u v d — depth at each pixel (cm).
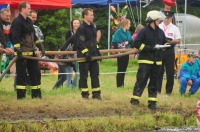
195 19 4928
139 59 2109
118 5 4812
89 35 2212
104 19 6969
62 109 1969
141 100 2211
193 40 4853
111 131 1684
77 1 4531
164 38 2122
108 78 3662
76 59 2202
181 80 2561
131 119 1792
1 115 1823
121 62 2850
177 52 3675
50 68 3688
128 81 3338
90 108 2000
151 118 1828
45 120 1703
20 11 2152
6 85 2920
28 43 2166
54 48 5875
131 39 2908
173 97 2422
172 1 2552
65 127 1639
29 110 1934
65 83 3056
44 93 2489
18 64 2173
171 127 1805
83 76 2234
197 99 2394
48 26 5806
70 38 2647
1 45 2269
